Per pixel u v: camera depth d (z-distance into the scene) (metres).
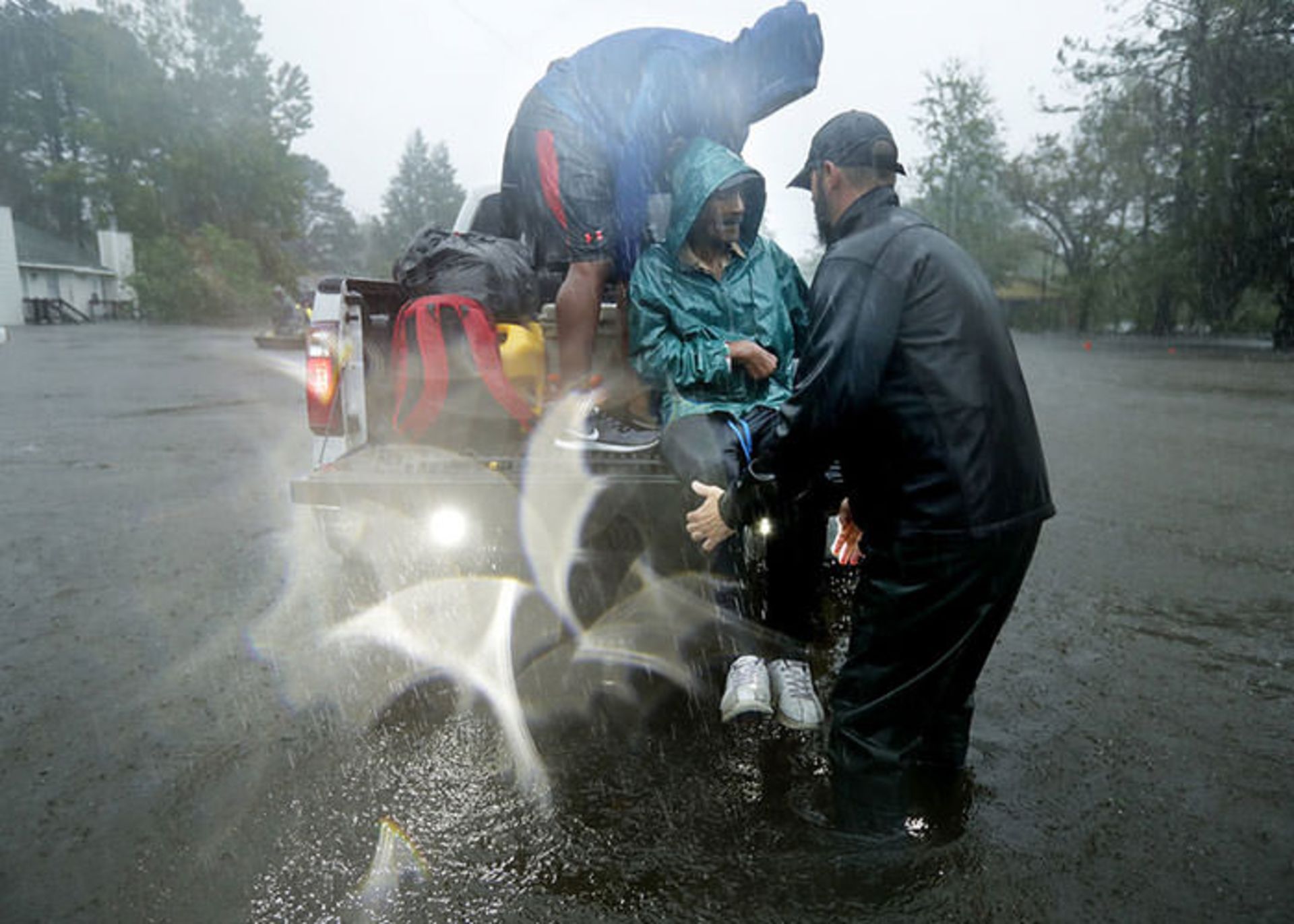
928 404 2.05
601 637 3.61
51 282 51.25
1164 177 33.59
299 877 2.12
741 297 3.18
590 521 3.35
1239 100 29.94
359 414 3.91
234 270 52.09
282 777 2.57
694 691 3.14
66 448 8.01
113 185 57.41
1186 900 2.03
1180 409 11.52
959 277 2.06
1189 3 30.64
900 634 2.17
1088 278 43.59
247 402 11.73
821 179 2.29
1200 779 2.54
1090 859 2.17
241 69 60.97
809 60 3.85
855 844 2.23
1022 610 3.90
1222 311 34.53
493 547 3.46
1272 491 6.30
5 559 4.62
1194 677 3.21
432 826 2.33
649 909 2.00
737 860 2.18
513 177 4.54
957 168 44.97
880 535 2.20
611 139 3.65
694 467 2.90
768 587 3.13
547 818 2.36
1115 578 4.34
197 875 2.13
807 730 2.86
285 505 5.86
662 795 2.47
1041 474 2.15
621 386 3.90
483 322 3.74
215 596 4.09
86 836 2.29
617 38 3.75
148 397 12.30
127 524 5.35
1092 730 2.82
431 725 2.89
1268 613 3.85
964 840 2.24
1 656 3.42
